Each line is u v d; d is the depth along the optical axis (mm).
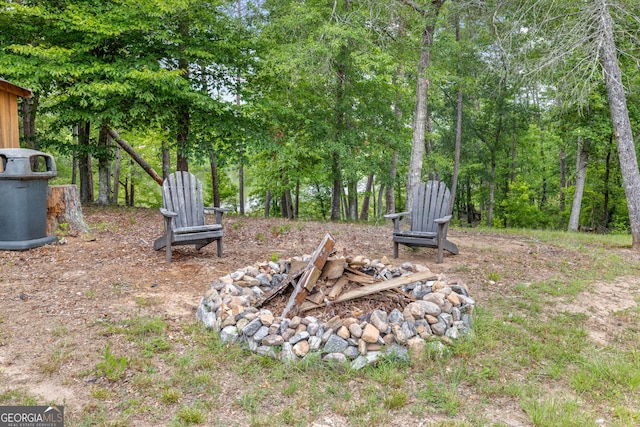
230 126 9594
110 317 3275
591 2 7613
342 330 2758
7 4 7551
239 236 6828
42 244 5184
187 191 5320
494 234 8727
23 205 4961
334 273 3498
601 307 4004
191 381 2424
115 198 16359
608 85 7637
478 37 10008
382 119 12406
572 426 2092
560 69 8266
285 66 9234
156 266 4746
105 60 8969
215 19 9328
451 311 3141
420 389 2449
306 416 2156
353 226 8836
